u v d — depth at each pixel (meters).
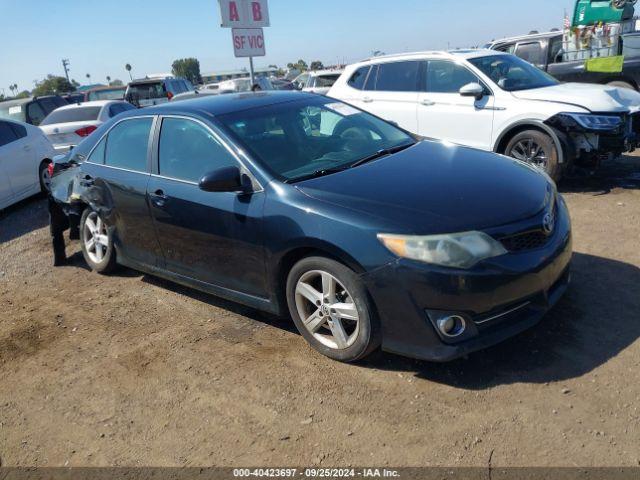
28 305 5.00
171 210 4.19
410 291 3.01
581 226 5.38
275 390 3.31
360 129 4.54
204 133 4.12
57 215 5.80
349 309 3.30
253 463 2.76
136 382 3.58
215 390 3.39
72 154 5.57
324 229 3.24
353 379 3.31
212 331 4.12
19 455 3.04
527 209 3.25
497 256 3.01
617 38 10.30
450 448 2.69
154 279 5.27
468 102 7.18
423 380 3.22
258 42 12.28
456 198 3.27
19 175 8.76
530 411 2.86
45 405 3.46
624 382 2.99
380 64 8.23
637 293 3.90
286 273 3.67
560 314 3.72
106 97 21.75
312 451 2.79
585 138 6.32
